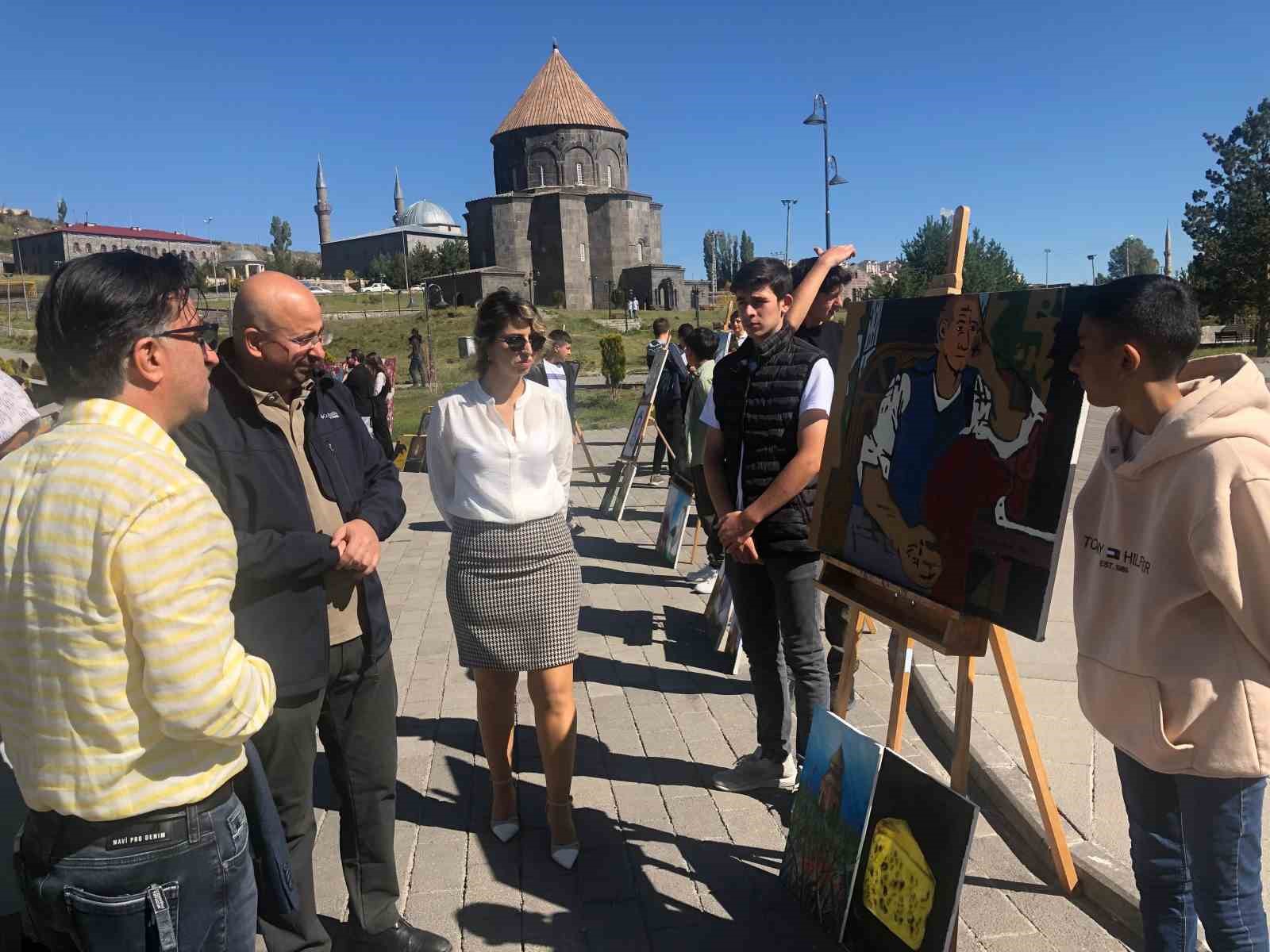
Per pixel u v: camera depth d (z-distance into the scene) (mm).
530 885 3314
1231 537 1949
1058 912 2986
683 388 8641
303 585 2549
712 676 5273
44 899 1688
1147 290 2080
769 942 2945
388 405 14133
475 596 3326
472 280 58406
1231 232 42844
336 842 3699
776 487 3553
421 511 10914
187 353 1816
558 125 61000
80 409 1706
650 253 63062
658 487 11750
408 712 4926
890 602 3139
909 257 48719
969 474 2705
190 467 2438
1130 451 2264
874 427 3174
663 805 3824
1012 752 3949
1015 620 2502
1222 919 2146
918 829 2574
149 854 1673
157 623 1577
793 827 3189
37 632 1587
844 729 2979
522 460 3326
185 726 1625
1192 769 2107
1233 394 2010
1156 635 2133
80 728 1600
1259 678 2047
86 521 1565
